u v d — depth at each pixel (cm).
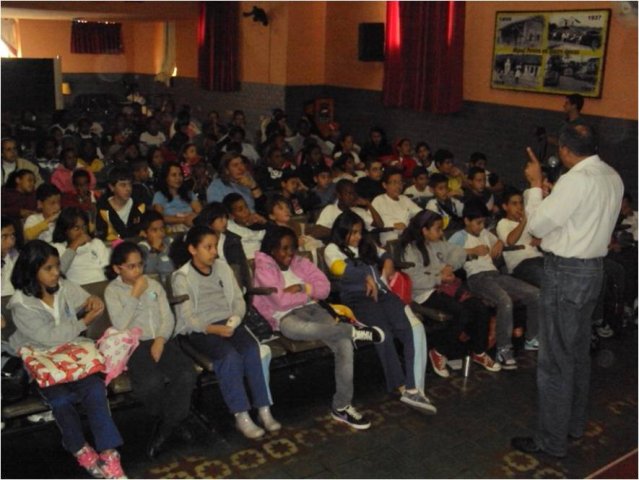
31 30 1585
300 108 1101
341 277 402
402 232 461
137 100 1543
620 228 536
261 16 1085
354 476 319
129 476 312
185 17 1263
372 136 893
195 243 350
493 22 811
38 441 338
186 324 347
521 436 355
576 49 717
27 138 1029
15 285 309
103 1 1041
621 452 347
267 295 371
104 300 341
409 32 904
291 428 359
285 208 447
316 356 368
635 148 677
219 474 316
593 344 468
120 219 464
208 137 925
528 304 449
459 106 863
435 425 367
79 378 298
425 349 382
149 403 318
